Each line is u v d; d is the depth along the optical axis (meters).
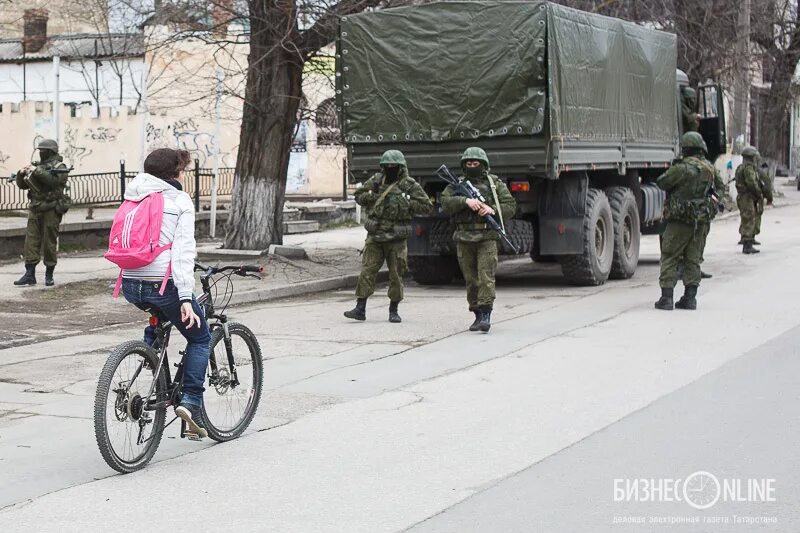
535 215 18.22
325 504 6.85
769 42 42.03
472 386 10.34
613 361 11.43
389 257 14.46
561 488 7.04
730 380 10.34
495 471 7.47
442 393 10.07
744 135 39.81
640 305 15.73
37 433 8.87
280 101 20.25
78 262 21.30
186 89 32.81
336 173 39.22
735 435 8.25
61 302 16.38
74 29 42.16
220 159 35.44
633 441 8.16
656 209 21.95
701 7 34.28
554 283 19.39
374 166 18.16
